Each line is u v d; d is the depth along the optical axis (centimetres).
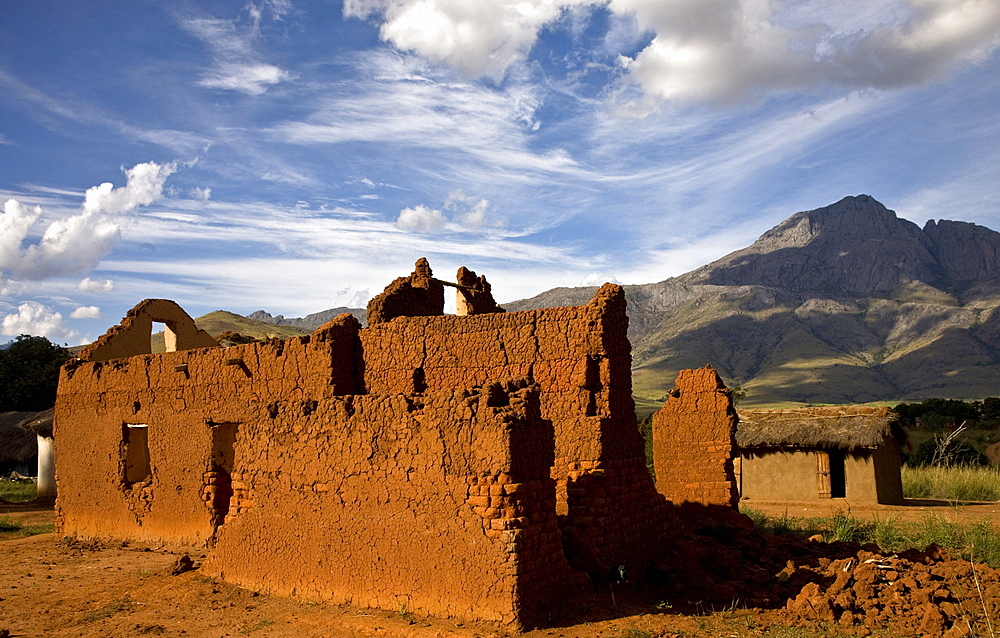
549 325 1229
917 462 3750
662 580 1118
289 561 1122
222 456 1617
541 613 928
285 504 1138
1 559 1578
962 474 2867
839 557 1248
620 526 1161
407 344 1368
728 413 1515
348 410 1085
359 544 1044
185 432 1650
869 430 2428
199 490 1605
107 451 1812
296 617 1016
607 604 994
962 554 1344
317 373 1420
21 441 3591
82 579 1344
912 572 1055
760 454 2636
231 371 1580
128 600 1162
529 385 1040
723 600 1030
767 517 1939
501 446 932
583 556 1084
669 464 1565
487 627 895
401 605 989
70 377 1944
